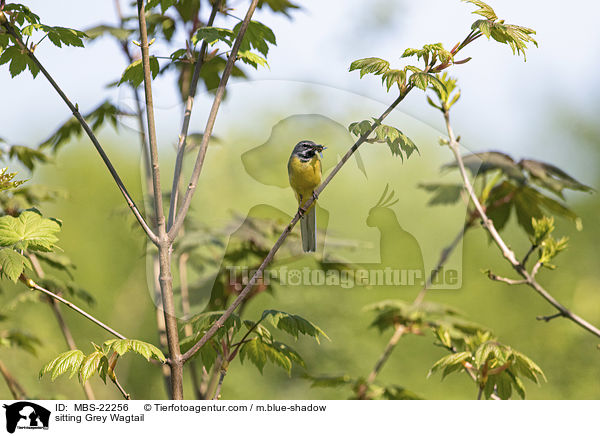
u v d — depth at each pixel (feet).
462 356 18.51
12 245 15.80
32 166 25.39
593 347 52.85
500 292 55.72
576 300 57.67
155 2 17.69
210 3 20.30
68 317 61.52
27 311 56.75
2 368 24.47
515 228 47.62
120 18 24.56
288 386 44.01
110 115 23.67
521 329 55.83
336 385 24.62
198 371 25.59
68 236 73.31
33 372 52.75
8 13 16.58
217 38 15.57
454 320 24.17
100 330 61.93
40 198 24.72
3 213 23.53
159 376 56.24
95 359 14.49
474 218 21.16
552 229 19.07
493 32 15.49
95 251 72.69
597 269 59.47
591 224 60.59
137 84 17.29
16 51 16.92
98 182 75.72
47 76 15.48
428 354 52.85
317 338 17.03
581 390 49.29
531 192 22.86
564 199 22.47
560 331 54.65
